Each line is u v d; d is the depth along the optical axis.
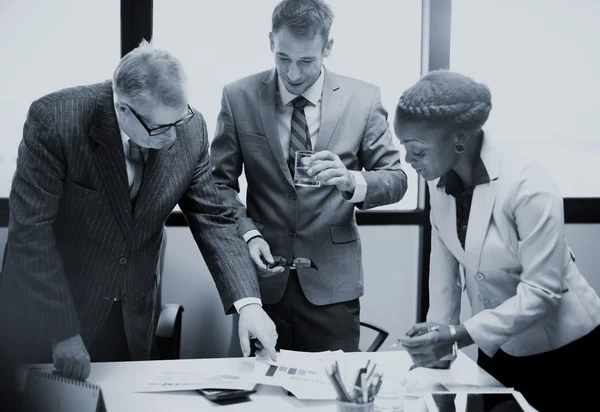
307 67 2.01
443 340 1.56
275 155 2.15
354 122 2.18
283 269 2.05
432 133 1.54
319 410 1.46
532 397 1.72
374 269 3.06
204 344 2.97
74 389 1.42
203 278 2.94
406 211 3.03
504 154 1.61
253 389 1.55
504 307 1.58
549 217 1.54
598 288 3.21
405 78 3.04
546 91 3.10
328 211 2.18
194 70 2.90
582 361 1.67
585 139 3.16
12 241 1.67
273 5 2.91
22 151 1.68
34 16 2.78
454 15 3.00
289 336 2.25
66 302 1.66
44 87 2.83
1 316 1.69
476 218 1.64
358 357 1.76
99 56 2.85
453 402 1.48
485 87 1.56
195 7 2.87
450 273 1.85
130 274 1.82
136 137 1.62
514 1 3.03
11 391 1.55
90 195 1.72
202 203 1.90
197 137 1.86
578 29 3.08
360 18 2.96
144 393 1.53
